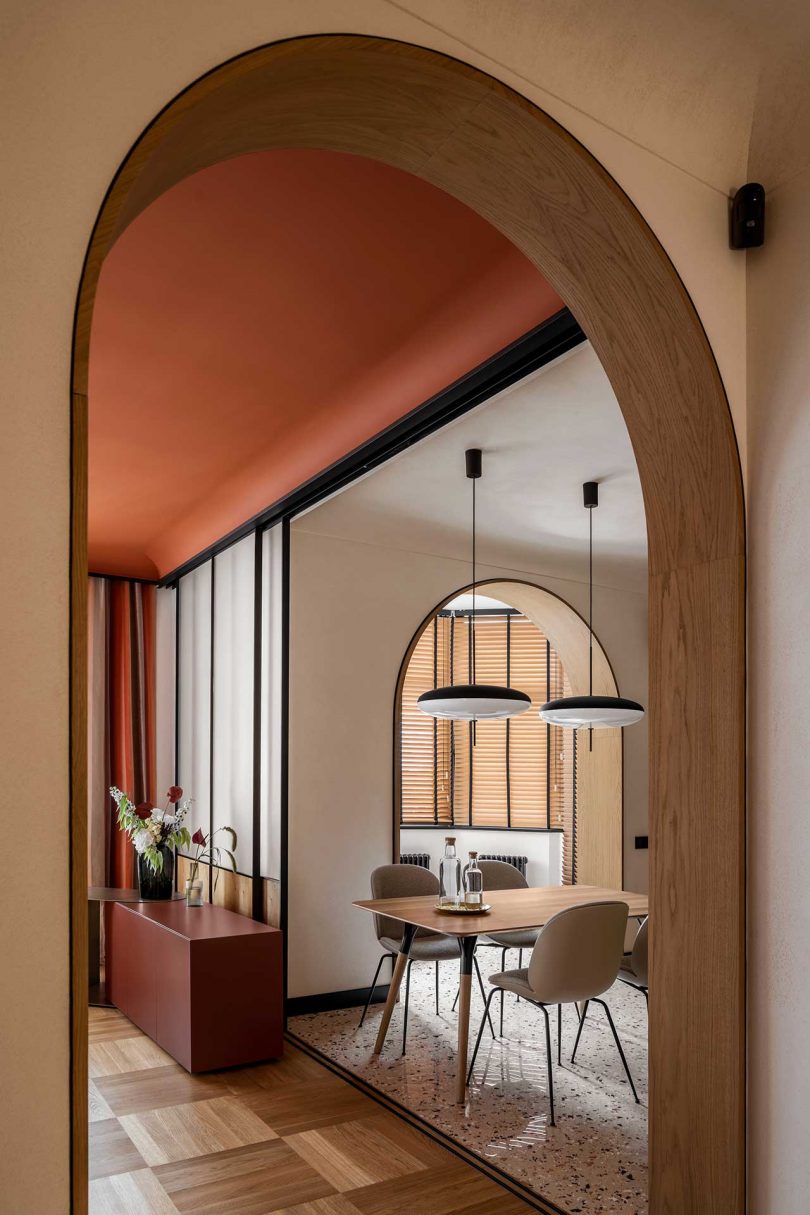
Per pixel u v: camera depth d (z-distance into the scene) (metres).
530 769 7.46
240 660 5.16
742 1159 1.84
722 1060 1.89
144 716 5.91
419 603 5.64
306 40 1.44
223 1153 3.14
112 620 5.89
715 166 2.02
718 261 2.01
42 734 1.15
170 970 4.14
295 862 4.95
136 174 1.28
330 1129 3.34
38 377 1.18
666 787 2.07
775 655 1.89
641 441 2.15
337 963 5.05
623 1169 3.04
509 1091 3.76
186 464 4.38
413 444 3.53
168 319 2.89
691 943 1.98
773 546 1.92
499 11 1.65
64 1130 1.13
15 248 1.18
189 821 5.73
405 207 2.32
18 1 1.20
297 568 5.13
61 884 1.15
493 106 1.68
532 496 4.68
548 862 7.31
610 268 1.96
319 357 3.19
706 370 1.96
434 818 7.55
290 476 4.21
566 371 3.08
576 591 6.50
